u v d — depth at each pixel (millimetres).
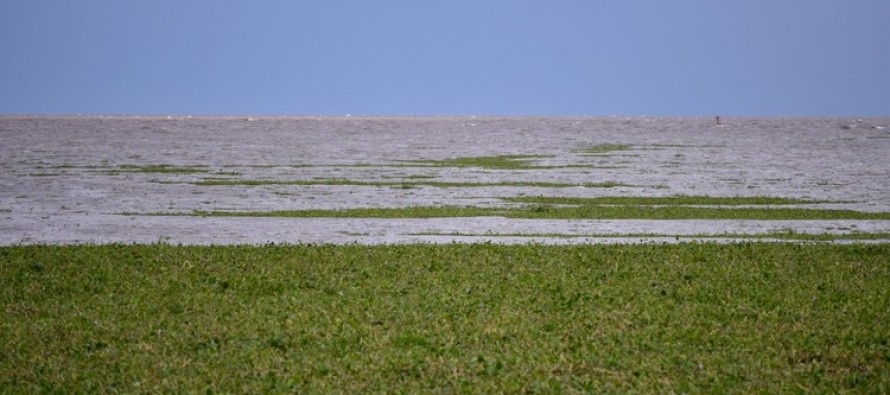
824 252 32438
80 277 27297
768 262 30109
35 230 40531
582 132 151375
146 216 45938
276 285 25953
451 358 18250
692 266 29250
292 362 18016
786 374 17188
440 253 31594
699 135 139875
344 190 60156
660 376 17000
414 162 87000
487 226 42188
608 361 17859
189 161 85188
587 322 21438
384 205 51781
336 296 24484
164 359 18391
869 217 46531
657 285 26172
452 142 121625
